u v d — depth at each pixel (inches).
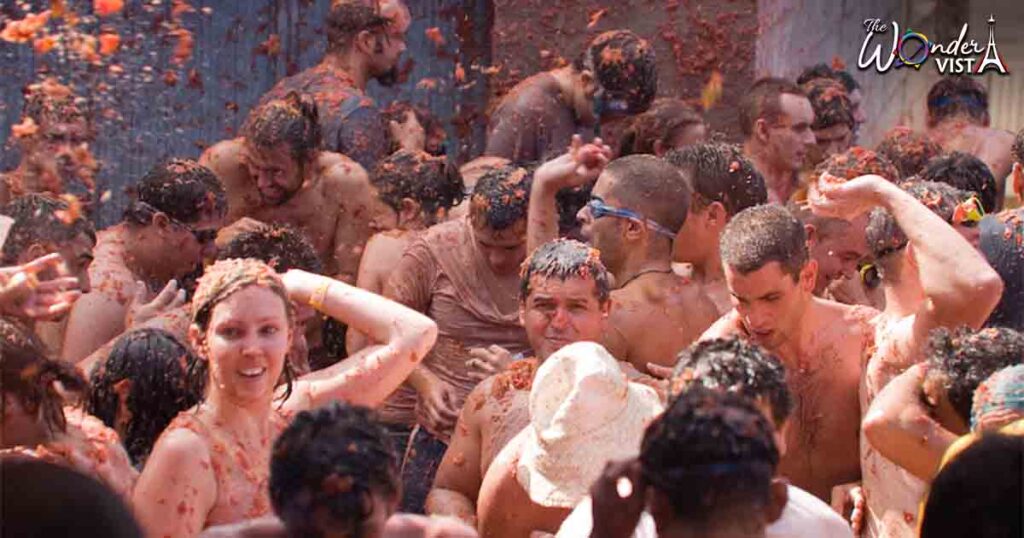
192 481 220.4
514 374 265.0
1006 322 292.0
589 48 415.8
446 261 323.6
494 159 402.6
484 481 245.0
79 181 398.6
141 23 475.2
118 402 247.9
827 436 261.0
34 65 457.1
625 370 267.4
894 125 573.3
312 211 373.4
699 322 283.3
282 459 170.9
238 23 496.1
